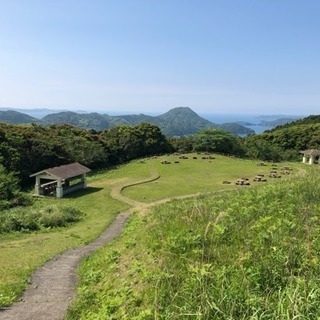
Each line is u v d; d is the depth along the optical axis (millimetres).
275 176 44156
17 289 9414
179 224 9211
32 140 48656
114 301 6375
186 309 4668
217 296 4762
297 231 6789
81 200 34469
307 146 76312
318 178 13273
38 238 19578
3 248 16359
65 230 22766
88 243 17703
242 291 4738
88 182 43906
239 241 7078
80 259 13461
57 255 14383
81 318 6660
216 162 56531
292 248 5832
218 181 41469
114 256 10125
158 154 68000
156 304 5133
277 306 4121
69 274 11109
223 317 4293
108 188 39250
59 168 38031
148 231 10656
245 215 8734
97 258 11984
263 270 5305
